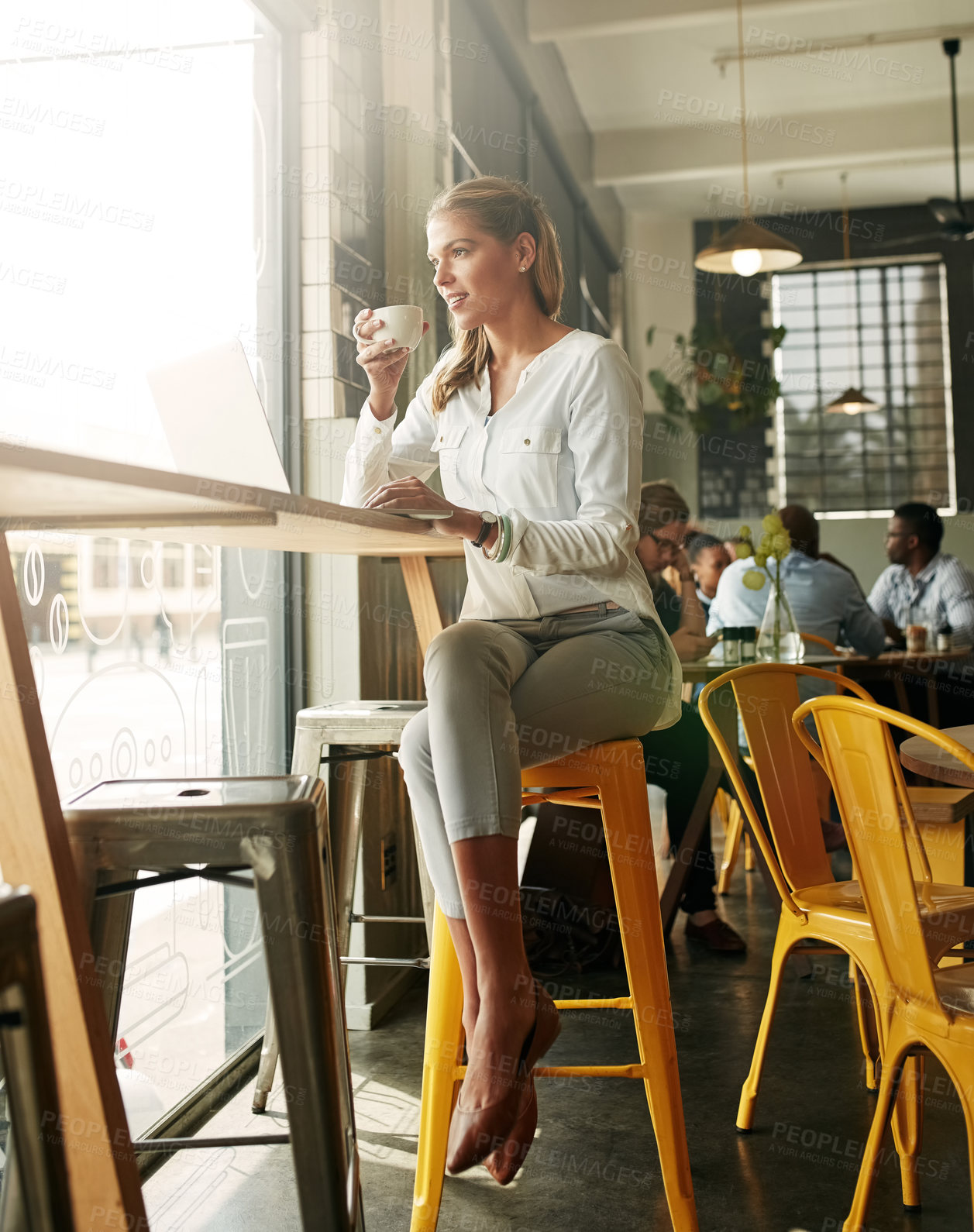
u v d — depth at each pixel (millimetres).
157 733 1994
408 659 3066
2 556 982
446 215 1691
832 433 9336
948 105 7531
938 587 5160
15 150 1604
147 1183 1825
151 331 1997
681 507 3721
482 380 1783
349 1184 1176
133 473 823
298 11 2539
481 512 1497
